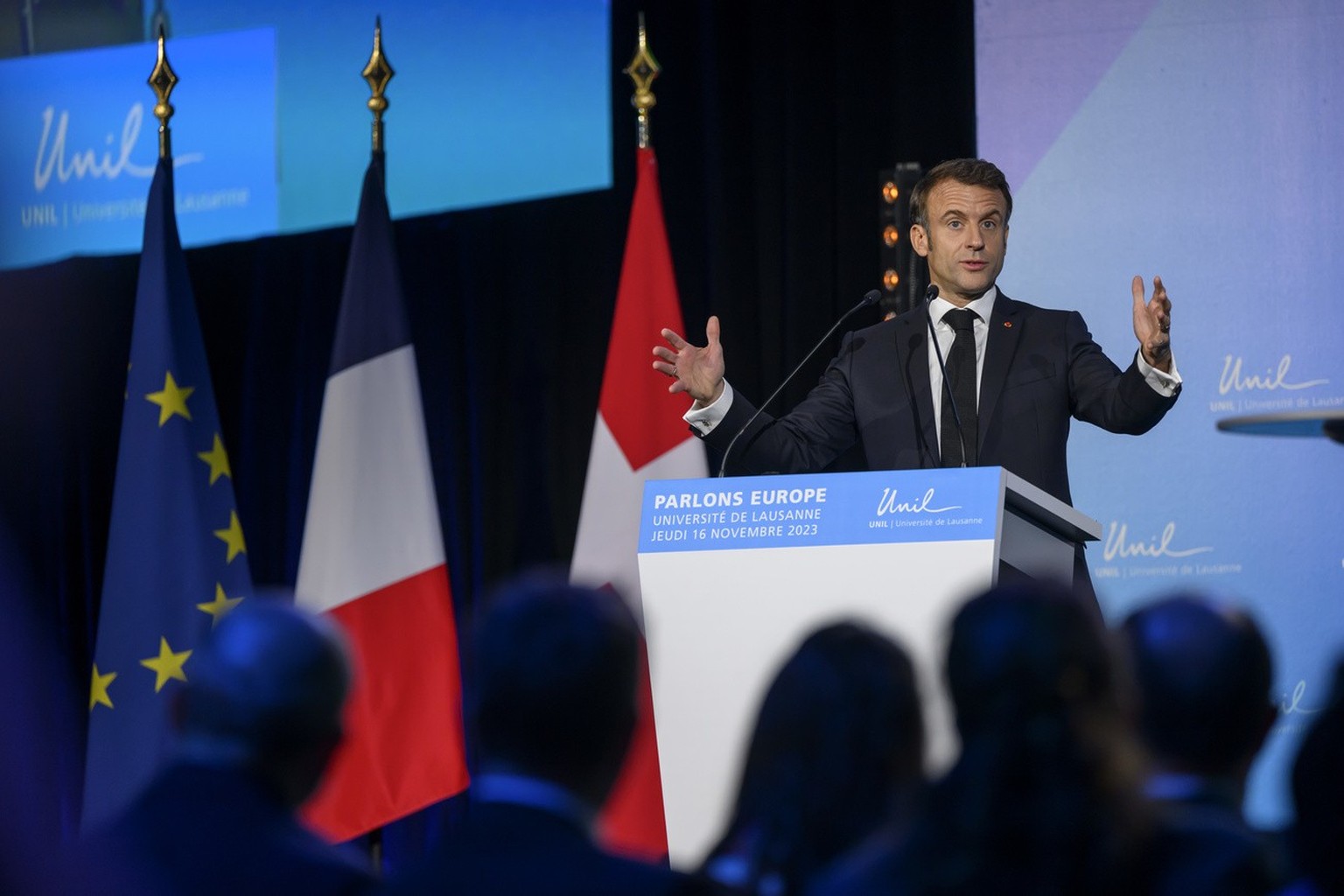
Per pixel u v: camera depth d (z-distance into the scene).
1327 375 13.07
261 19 15.91
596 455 13.64
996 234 10.60
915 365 10.43
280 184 15.87
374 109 14.56
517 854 4.23
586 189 15.21
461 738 13.60
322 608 13.66
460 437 15.56
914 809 4.21
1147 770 4.41
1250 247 13.22
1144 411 9.48
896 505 7.52
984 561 7.29
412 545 13.86
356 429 13.98
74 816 16.11
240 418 16.08
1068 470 13.25
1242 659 4.43
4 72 16.36
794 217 14.41
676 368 9.41
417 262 15.61
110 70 16.23
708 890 4.23
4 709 16.22
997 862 4.05
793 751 4.32
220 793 4.76
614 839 12.37
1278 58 13.29
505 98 15.42
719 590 7.69
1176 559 13.05
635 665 4.44
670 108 15.02
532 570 15.10
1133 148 13.46
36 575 16.45
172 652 13.92
